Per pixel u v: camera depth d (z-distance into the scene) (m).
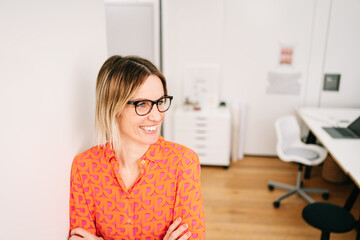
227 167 3.94
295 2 3.82
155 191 1.08
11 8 0.65
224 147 3.88
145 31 3.57
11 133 0.66
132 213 1.08
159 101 1.00
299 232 2.71
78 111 1.09
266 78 4.11
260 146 4.36
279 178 3.69
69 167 1.03
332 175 3.51
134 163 1.08
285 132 3.23
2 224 0.64
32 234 0.78
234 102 4.07
